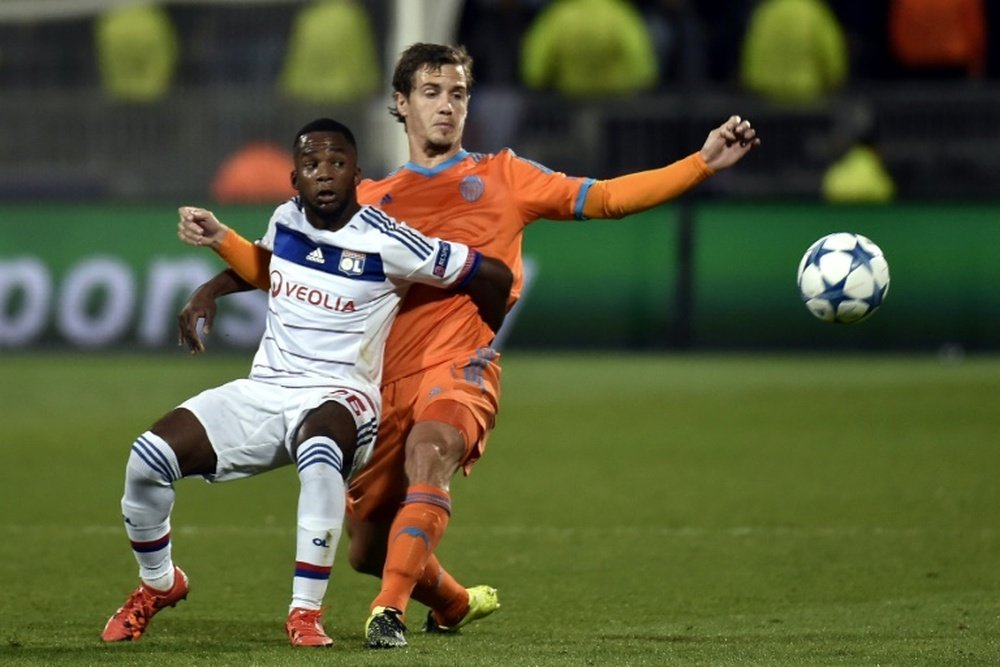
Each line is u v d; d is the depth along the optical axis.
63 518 29.91
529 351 57.12
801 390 47.91
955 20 61.69
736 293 55.94
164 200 57.38
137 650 17.88
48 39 66.62
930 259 54.94
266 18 64.19
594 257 56.69
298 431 18.28
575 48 61.56
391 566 17.89
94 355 57.44
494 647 18.11
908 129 61.12
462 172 20.23
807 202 55.31
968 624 20.11
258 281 19.97
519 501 31.77
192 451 18.22
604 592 23.08
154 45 64.69
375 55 62.81
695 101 61.28
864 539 27.50
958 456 36.94
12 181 63.94
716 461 36.59
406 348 19.53
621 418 43.34
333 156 18.64
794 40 60.47
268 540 27.92
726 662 16.97
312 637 17.84
